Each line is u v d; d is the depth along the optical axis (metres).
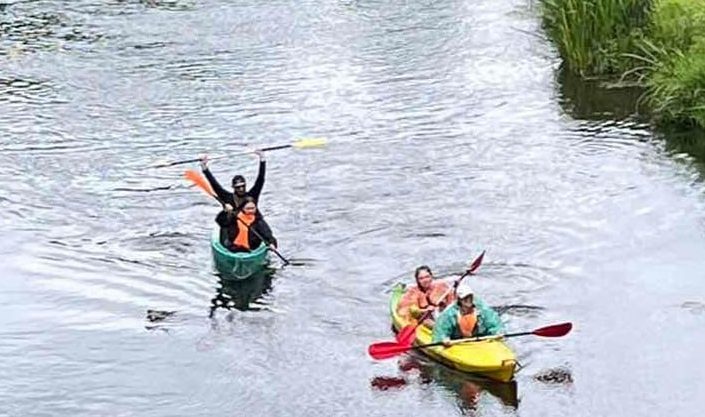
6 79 41.84
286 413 20.89
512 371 21.42
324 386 21.67
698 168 31.05
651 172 30.95
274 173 32.19
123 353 23.11
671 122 34.38
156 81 41.12
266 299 25.11
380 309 24.50
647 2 37.94
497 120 35.59
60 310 24.89
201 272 26.48
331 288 25.50
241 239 26.31
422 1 51.44
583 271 25.70
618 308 23.98
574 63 38.97
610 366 21.88
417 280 23.45
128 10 52.31
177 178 32.16
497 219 28.52
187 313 24.69
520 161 32.16
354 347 23.00
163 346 23.34
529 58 41.56
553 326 21.81
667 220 27.98
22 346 23.42
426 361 22.36
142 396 21.59
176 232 28.72
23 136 35.84
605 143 33.25
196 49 45.16
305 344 23.20
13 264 27.03
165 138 35.41
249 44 45.59
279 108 37.69
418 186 30.78
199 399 21.44
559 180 30.73
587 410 20.53
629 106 36.03
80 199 30.83
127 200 30.73
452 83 39.38
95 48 45.81
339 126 35.75
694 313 23.55
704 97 33.50
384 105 37.47
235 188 26.77
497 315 22.80
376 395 21.28
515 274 25.70
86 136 35.75
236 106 38.06
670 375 21.48
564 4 39.38
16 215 29.81
